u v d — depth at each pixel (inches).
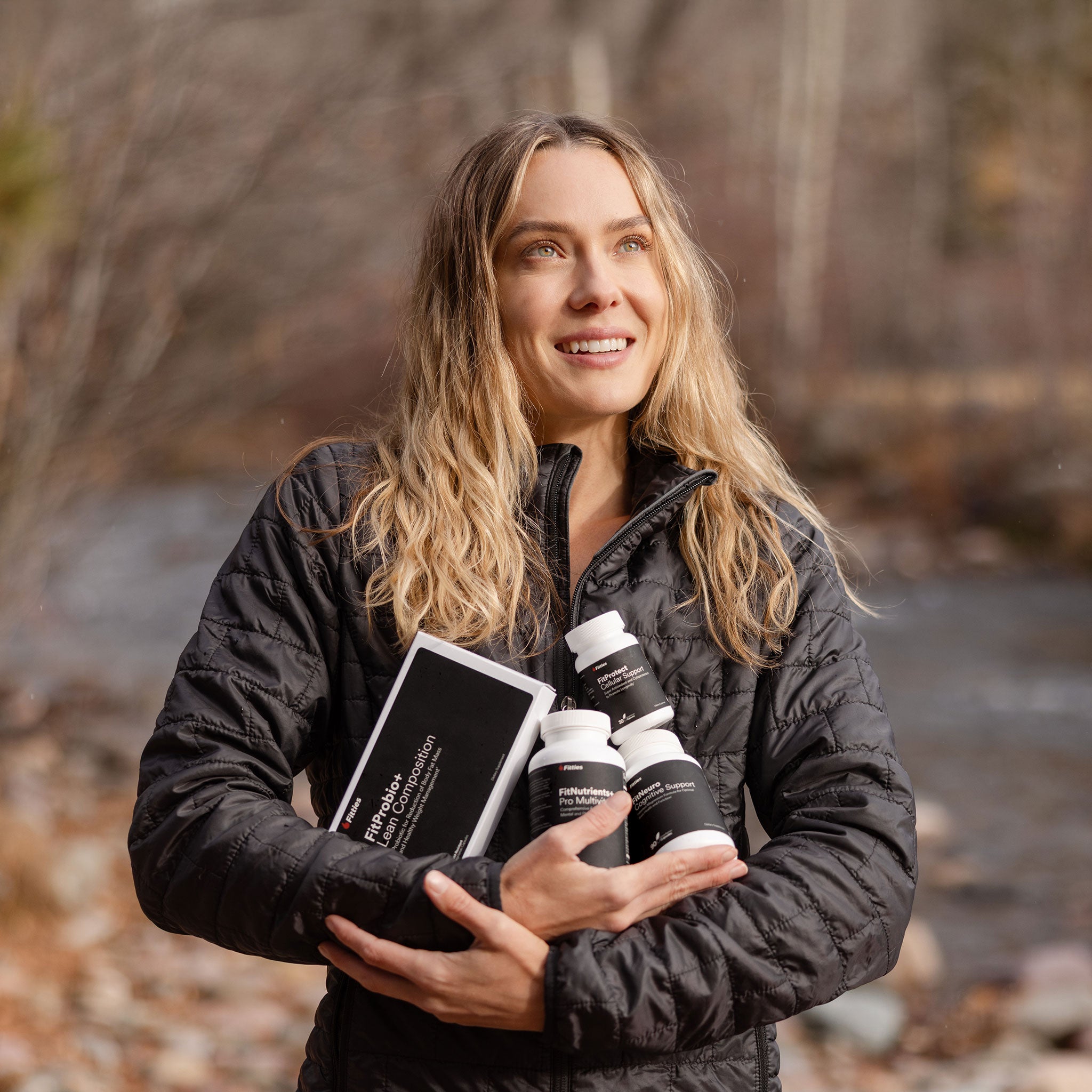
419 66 308.3
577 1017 59.1
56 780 268.8
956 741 353.4
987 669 435.2
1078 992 187.2
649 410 80.4
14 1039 158.2
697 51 450.0
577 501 80.0
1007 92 898.1
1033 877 250.2
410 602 71.1
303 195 304.2
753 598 72.5
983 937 219.3
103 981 179.6
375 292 324.5
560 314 75.7
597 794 63.7
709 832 64.0
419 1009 64.6
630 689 67.2
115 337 281.6
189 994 181.3
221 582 73.1
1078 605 535.2
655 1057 64.2
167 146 274.2
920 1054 176.9
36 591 286.7
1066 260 807.1
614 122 85.0
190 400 302.4
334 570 71.9
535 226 76.0
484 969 60.0
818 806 67.0
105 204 257.4
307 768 75.6
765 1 894.4
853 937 63.0
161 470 376.2
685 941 61.0
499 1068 63.5
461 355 77.6
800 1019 184.5
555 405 77.3
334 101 295.7
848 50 1053.2
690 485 72.6
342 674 71.3
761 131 896.9
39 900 195.3
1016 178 904.3
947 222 1069.8
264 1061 162.6
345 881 62.0
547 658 71.4
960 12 1000.2
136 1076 155.0
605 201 76.4
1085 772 322.7
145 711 329.7
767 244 898.7
